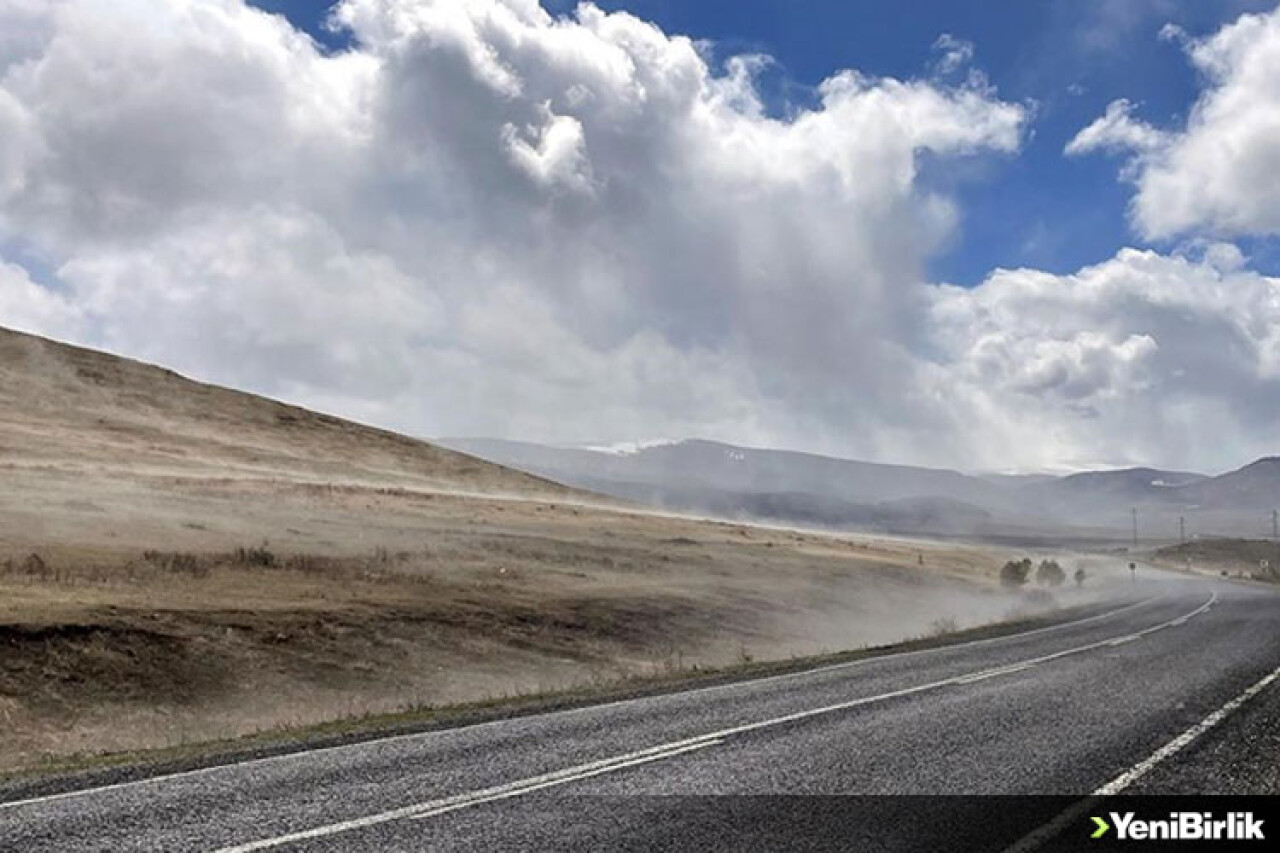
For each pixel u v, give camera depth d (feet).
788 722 38.52
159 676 64.13
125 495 157.79
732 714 40.88
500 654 84.74
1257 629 84.07
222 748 36.76
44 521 121.70
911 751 32.48
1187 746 32.94
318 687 69.00
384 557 123.34
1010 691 46.21
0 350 358.02
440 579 112.27
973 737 34.78
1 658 59.88
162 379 386.93
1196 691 45.55
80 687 59.98
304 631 77.87
